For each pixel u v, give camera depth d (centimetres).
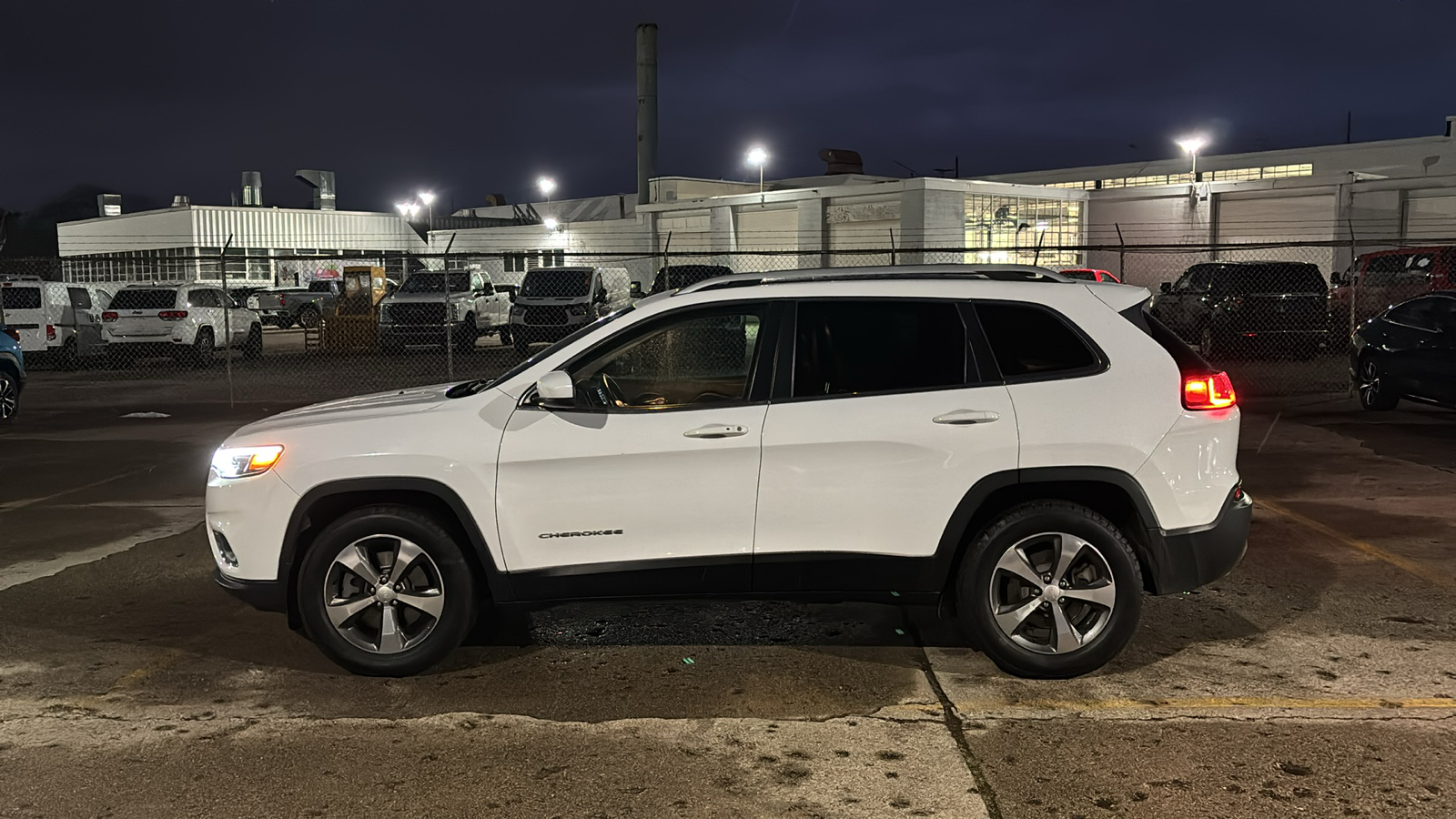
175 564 697
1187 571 477
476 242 5234
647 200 4681
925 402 473
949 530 472
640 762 402
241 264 5353
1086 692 466
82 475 1027
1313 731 421
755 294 495
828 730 429
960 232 3400
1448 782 377
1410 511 809
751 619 577
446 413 487
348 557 485
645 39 4609
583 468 475
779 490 474
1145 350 481
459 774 393
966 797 371
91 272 5538
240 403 1611
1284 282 2084
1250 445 1111
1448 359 1212
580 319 2466
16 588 643
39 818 360
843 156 4988
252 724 439
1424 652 512
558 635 553
